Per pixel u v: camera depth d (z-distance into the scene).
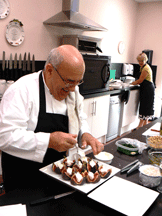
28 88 1.08
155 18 4.65
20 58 2.38
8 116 1.01
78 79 0.99
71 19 2.62
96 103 3.13
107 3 3.85
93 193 0.89
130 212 0.80
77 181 0.94
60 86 1.02
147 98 3.87
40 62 2.88
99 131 3.34
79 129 1.30
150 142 1.38
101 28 3.01
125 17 4.44
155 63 4.80
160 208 0.86
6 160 1.17
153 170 1.04
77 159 1.13
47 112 1.13
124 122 3.96
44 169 1.05
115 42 4.30
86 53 3.04
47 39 2.93
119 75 4.62
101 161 1.19
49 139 1.00
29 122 1.12
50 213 0.80
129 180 1.04
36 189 0.94
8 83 2.22
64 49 0.97
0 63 2.34
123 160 1.26
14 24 2.45
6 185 1.20
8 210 0.77
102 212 0.82
